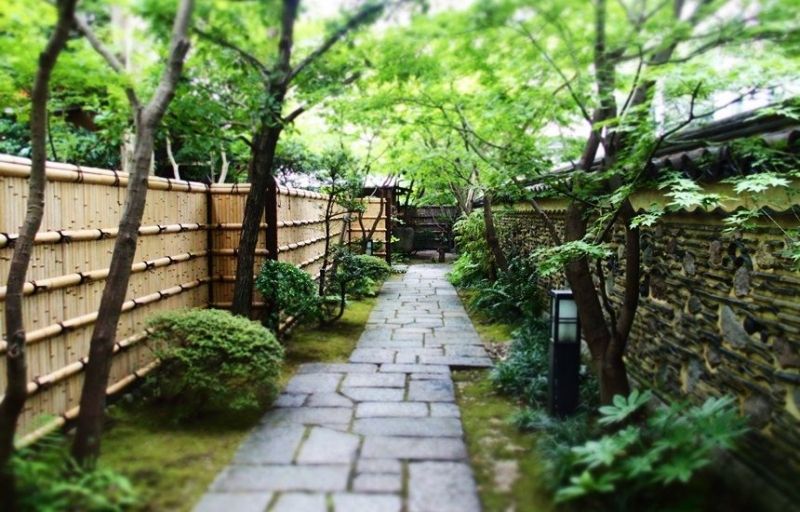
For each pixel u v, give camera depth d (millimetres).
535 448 3150
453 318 7109
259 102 3709
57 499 2324
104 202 3588
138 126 2727
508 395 4129
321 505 2500
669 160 3090
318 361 5027
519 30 3010
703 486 2689
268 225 5453
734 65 2758
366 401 3947
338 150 6793
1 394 2752
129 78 2736
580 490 2371
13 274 2305
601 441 2607
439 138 5215
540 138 3859
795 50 2689
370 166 7469
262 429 3406
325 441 3225
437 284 10219
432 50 3469
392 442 3219
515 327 6387
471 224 9664
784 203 2582
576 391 3570
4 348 2738
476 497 2596
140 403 3732
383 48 3494
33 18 2623
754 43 2770
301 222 6863
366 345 5641
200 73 3820
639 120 3111
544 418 3465
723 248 3125
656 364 3980
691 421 2715
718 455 2928
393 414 3686
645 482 2465
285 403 3887
